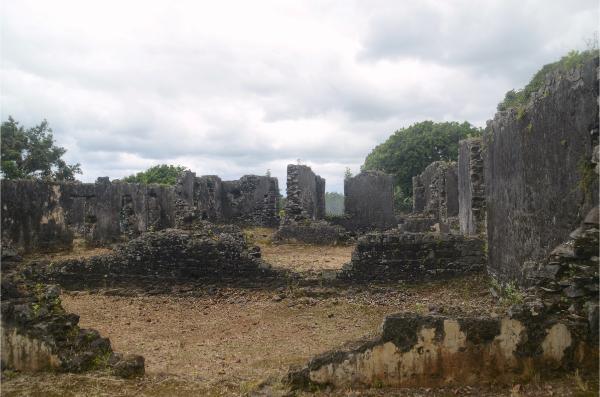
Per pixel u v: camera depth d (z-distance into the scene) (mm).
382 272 13555
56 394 6375
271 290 13656
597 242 6625
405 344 6336
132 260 14352
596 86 7207
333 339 9766
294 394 6289
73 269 14516
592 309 6277
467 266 13438
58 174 33188
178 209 26031
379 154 48156
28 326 7156
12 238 19750
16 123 31672
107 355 7414
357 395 6164
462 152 16625
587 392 5777
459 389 6184
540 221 9281
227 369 7949
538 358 6289
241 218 34500
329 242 23938
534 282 7617
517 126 10641
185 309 12477
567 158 8117
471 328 6309
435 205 27688
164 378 7094
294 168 26281
